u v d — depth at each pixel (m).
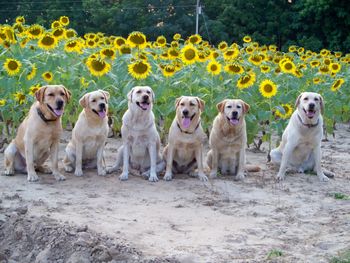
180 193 7.22
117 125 10.27
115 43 11.17
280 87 10.38
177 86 9.88
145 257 4.85
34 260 4.97
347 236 5.61
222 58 11.70
